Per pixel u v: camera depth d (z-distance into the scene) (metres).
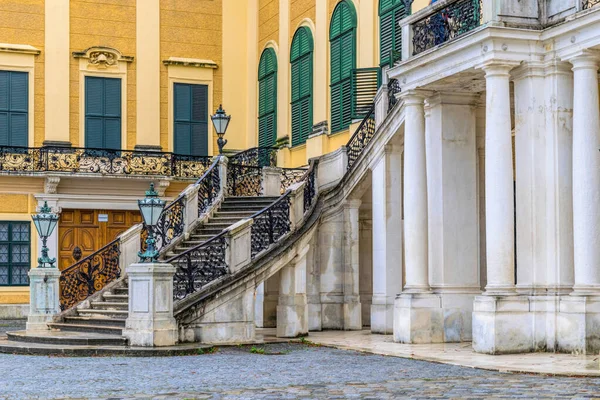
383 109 18.81
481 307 13.56
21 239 26.36
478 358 12.88
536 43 13.74
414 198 15.67
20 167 26.67
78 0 28.09
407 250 15.76
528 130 13.85
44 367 12.68
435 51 14.73
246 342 16.09
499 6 13.59
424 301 15.48
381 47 21.39
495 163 13.63
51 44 27.73
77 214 26.91
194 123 28.92
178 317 15.36
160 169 27.88
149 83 28.52
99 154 27.56
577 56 13.20
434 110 15.99
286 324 17.36
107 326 16.20
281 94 26.75
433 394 9.54
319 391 9.95
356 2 22.59
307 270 19.22
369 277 20.52
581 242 13.14
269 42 27.81
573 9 13.39
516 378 10.79
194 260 18.09
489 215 13.70
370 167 18.72
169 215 19.33
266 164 26.28
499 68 13.65
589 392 9.49
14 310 26.00
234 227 16.52
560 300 13.39
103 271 18.86
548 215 13.75
